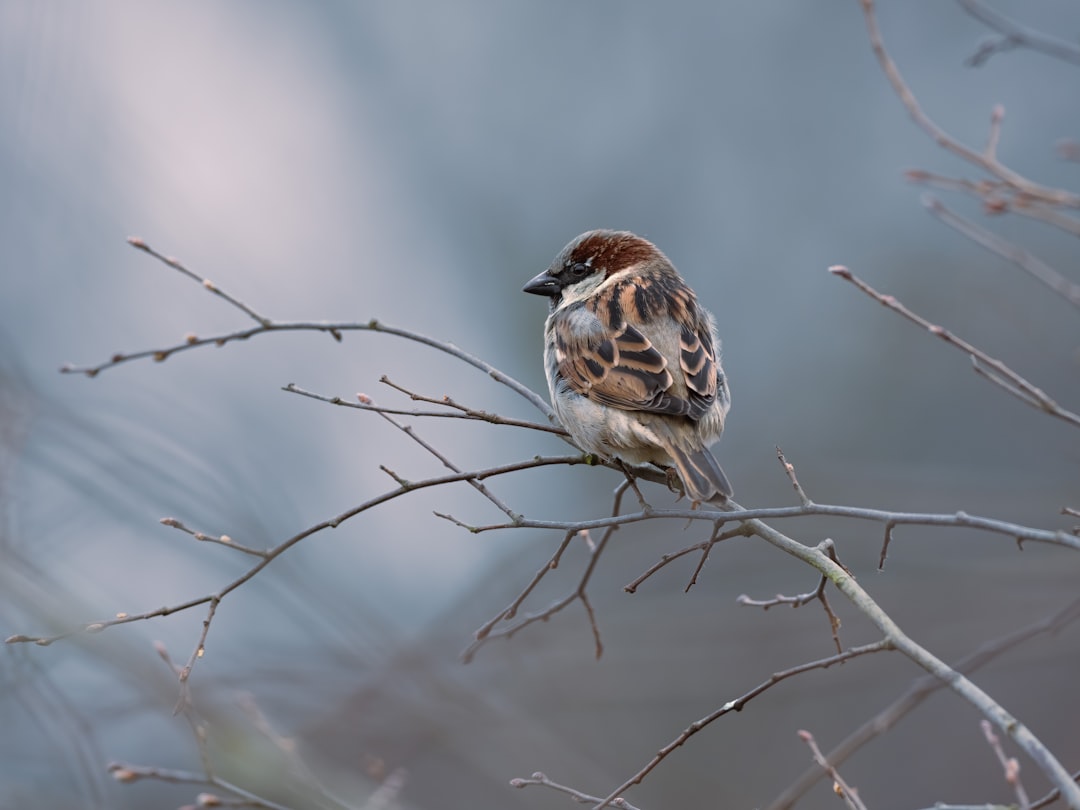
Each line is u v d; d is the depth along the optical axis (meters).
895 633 6.29
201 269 16.83
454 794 13.82
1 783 10.63
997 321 16.80
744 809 14.01
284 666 12.79
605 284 10.10
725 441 17.58
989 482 14.99
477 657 13.73
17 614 10.57
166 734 13.77
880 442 17.47
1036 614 13.43
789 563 14.80
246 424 16.33
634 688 14.05
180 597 14.22
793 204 20.39
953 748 14.54
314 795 8.76
